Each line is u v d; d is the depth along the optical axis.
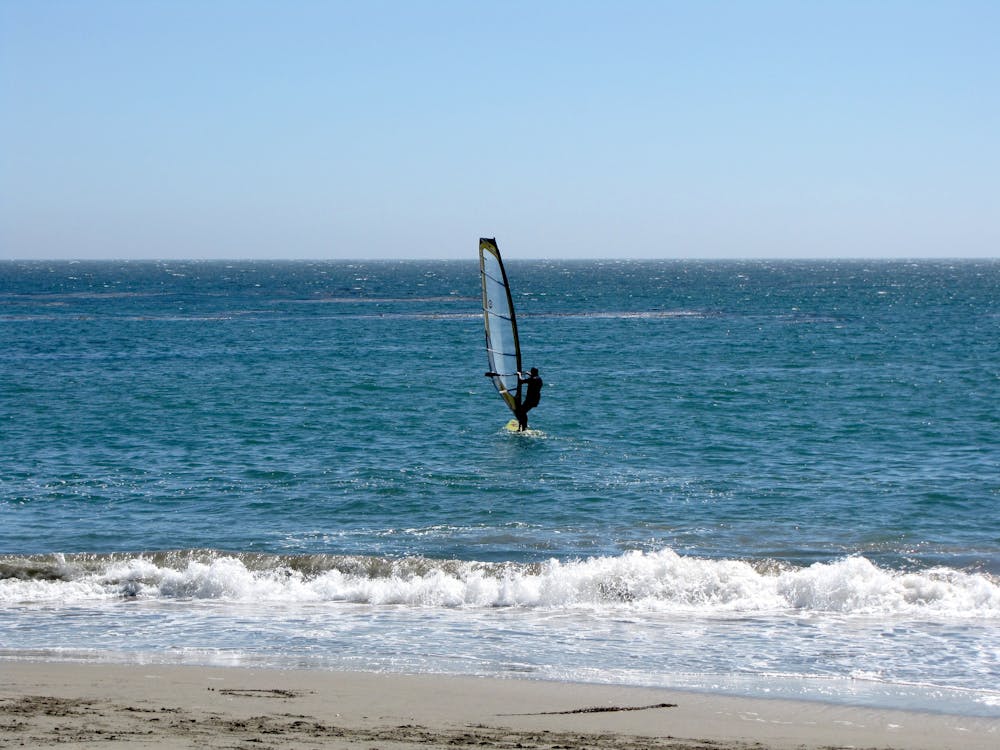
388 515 36.00
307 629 23.78
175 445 49.56
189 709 17.02
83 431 53.66
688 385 74.44
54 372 83.25
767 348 106.44
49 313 173.62
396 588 26.92
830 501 37.88
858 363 90.81
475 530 33.94
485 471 43.38
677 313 174.75
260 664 20.80
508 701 18.42
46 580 27.66
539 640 22.91
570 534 33.44
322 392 70.38
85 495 38.75
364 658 21.39
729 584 26.58
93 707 16.89
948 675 20.39
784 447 49.47
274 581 27.58
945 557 30.47
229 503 37.62
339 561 29.09
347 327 141.00
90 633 23.31
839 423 56.94
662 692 19.19
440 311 182.25
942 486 40.22
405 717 17.08
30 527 34.12
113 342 114.75
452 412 61.22
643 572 27.17
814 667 20.91
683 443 50.56
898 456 47.03
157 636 23.09
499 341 53.09
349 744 14.94
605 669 20.70
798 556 30.80
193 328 138.12
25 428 54.53
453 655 21.69
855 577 26.48
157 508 36.88
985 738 16.72
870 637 23.09
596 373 82.69
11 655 21.30
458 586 26.92
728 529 33.97
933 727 17.28
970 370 84.31
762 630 23.70
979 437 52.16
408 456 46.88
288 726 16.02
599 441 51.16
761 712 18.03
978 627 23.86
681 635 23.31
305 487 40.25
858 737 16.66
